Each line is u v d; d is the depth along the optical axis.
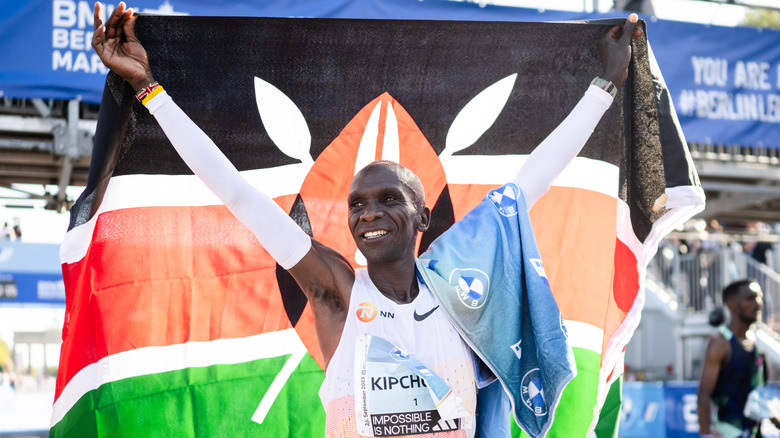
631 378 12.62
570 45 2.94
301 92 2.93
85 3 4.98
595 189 3.00
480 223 2.39
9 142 5.67
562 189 3.03
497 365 2.26
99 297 2.71
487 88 3.03
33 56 4.89
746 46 6.44
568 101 3.02
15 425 8.82
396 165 2.27
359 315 2.17
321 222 3.00
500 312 2.32
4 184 6.86
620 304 2.96
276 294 2.91
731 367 5.20
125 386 2.73
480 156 3.08
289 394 2.91
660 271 12.70
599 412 2.91
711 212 8.73
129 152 2.73
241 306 2.88
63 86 4.93
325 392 2.19
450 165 3.07
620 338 2.92
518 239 2.39
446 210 3.08
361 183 2.22
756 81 6.46
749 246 11.52
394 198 2.21
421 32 2.90
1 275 7.29
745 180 7.92
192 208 2.81
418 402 2.09
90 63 4.99
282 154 2.94
